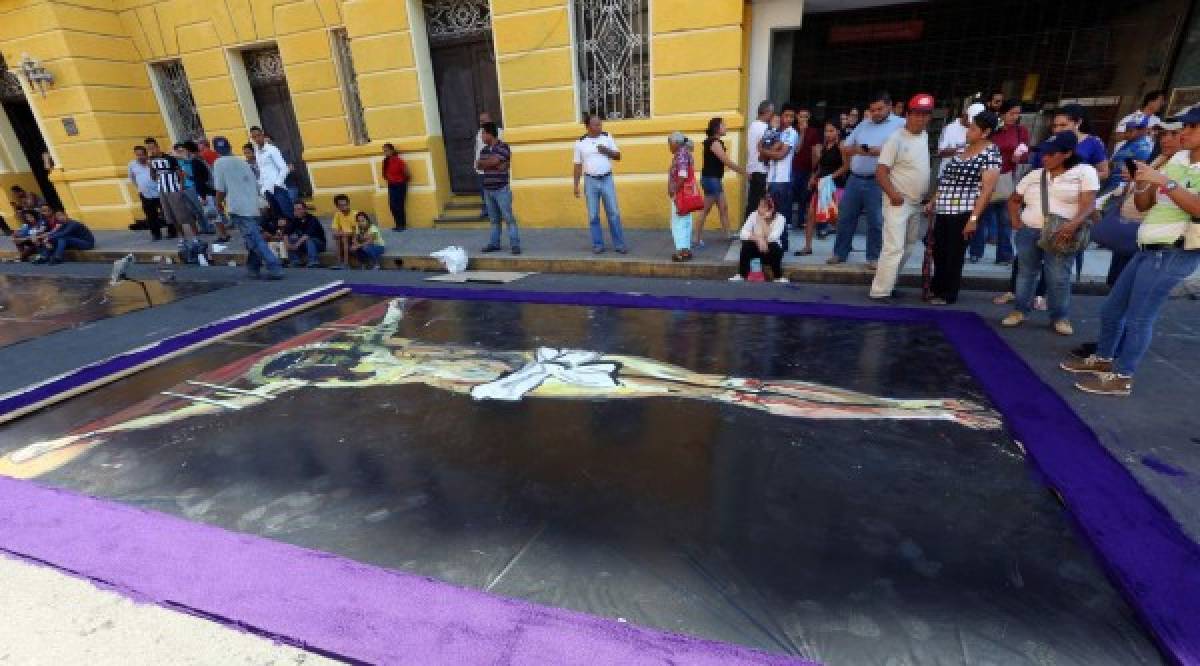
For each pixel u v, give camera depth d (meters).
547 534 2.35
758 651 1.77
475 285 6.30
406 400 3.63
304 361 4.38
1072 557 2.10
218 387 3.99
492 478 2.75
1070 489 2.42
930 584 2.01
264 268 7.73
